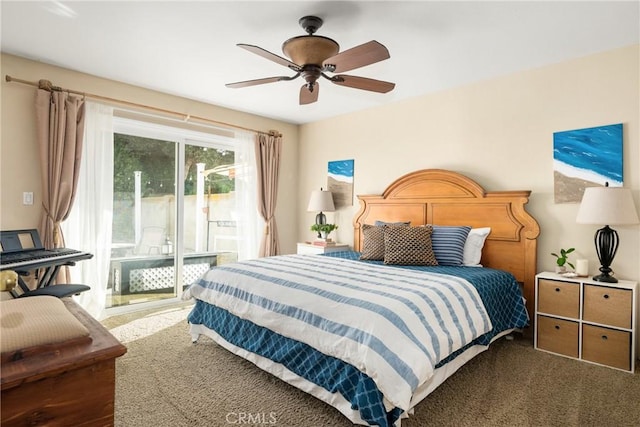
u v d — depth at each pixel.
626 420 1.89
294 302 2.12
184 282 4.31
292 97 4.08
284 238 5.22
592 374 2.42
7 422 0.67
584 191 2.88
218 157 4.59
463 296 2.25
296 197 5.36
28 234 3.01
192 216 4.36
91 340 0.84
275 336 2.22
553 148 3.10
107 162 3.50
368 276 2.46
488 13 2.31
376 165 4.42
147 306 3.98
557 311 2.76
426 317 1.87
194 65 3.19
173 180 4.19
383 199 4.20
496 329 2.62
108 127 3.50
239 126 4.63
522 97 3.28
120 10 2.32
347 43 2.72
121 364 2.53
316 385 1.95
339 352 1.79
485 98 3.51
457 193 3.61
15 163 3.02
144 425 1.83
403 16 2.35
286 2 2.22
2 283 0.91
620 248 2.79
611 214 2.51
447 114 3.78
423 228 3.34
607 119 2.85
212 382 2.28
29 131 3.09
